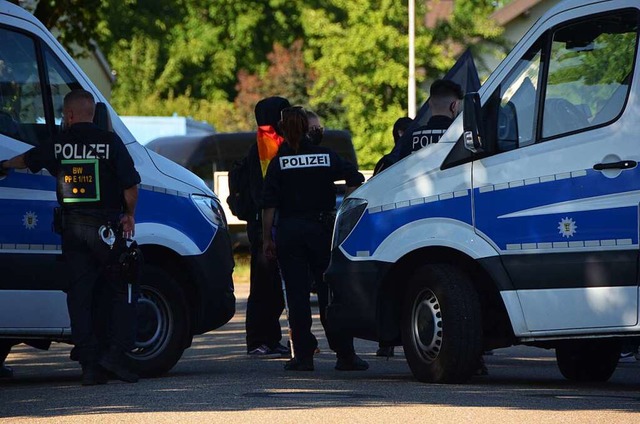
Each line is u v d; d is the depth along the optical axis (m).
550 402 17.17
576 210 18.38
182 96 115.50
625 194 18.11
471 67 25.75
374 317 20.08
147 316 20.86
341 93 83.88
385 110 82.75
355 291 20.25
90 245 19.16
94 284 19.39
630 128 18.17
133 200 19.31
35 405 16.95
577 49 18.67
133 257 19.30
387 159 22.55
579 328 18.38
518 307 18.77
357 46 80.19
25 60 20.14
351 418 15.55
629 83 18.22
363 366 22.42
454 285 19.12
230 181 25.39
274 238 22.78
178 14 119.62
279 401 17.14
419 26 81.75
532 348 27.94
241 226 64.44
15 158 19.22
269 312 25.33
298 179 21.84
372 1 80.62
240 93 106.88
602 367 20.83
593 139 18.38
